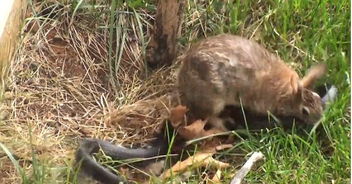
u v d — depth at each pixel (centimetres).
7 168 253
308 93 266
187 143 260
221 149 262
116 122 269
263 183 254
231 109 269
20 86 274
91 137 265
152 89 279
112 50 286
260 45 277
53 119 268
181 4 277
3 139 260
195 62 262
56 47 284
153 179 250
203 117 266
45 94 274
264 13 295
